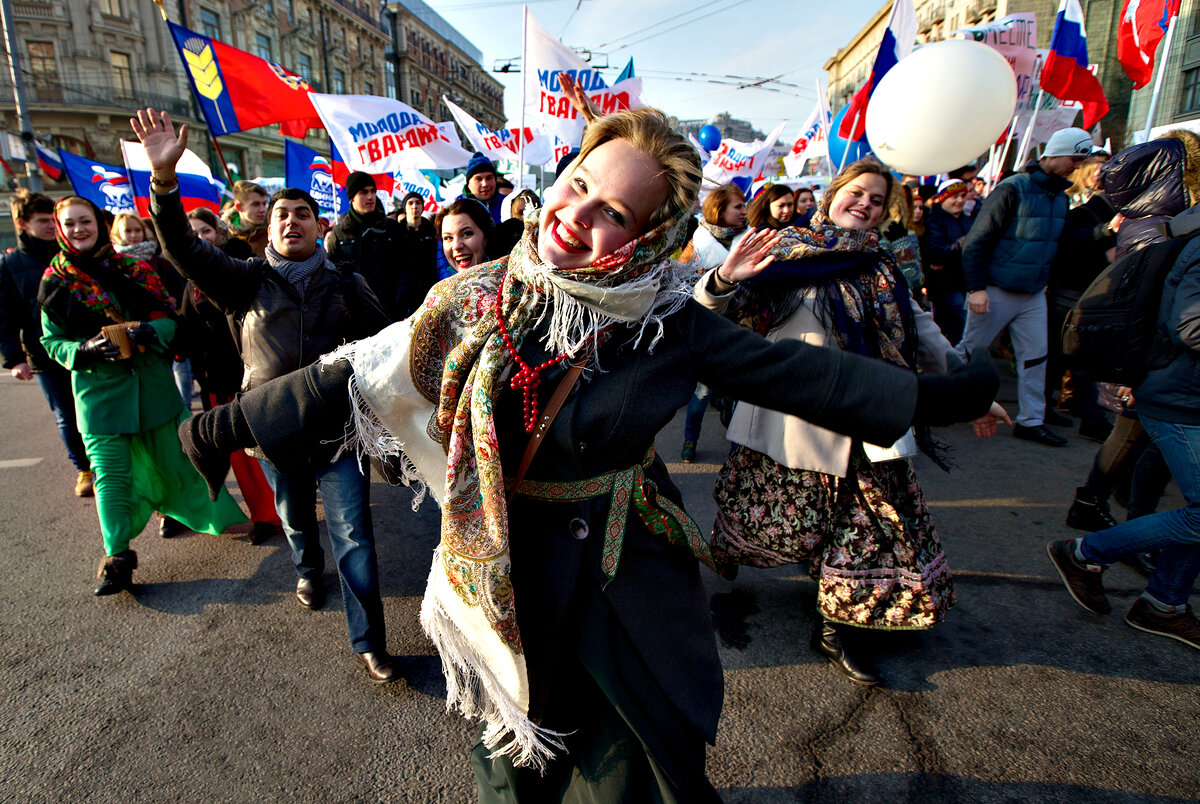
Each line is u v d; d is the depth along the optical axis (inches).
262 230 164.6
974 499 148.9
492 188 210.1
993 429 49.4
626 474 49.6
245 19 1347.2
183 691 93.2
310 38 1541.6
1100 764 77.8
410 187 321.1
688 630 51.9
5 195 659.4
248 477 134.0
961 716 85.5
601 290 42.3
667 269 46.2
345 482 91.3
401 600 116.0
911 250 106.7
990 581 116.3
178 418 131.0
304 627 108.2
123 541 118.0
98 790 77.1
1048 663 95.0
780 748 81.3
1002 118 136.3
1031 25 265.3
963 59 132.9
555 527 49.0
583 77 220.1
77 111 1177.4
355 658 100.1
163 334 123.6
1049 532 133.0
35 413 237.3
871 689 90.6
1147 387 94.7
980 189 305.4
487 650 48.7
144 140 81.4
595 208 41.9
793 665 95.8
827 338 88.4
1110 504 147.3
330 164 324.2
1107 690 89.5
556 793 55.8
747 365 44.9
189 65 209.3
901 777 76.7
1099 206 198.2
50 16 1141.1
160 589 120.0
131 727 86.7
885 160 148.1
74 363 115.3
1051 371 212.7
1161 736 81.5
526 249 45.5
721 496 97.2
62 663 99.5
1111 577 117.0
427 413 49.9
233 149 1326.3
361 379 47.5
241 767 80.2
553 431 46.1
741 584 117.2
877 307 88.4
